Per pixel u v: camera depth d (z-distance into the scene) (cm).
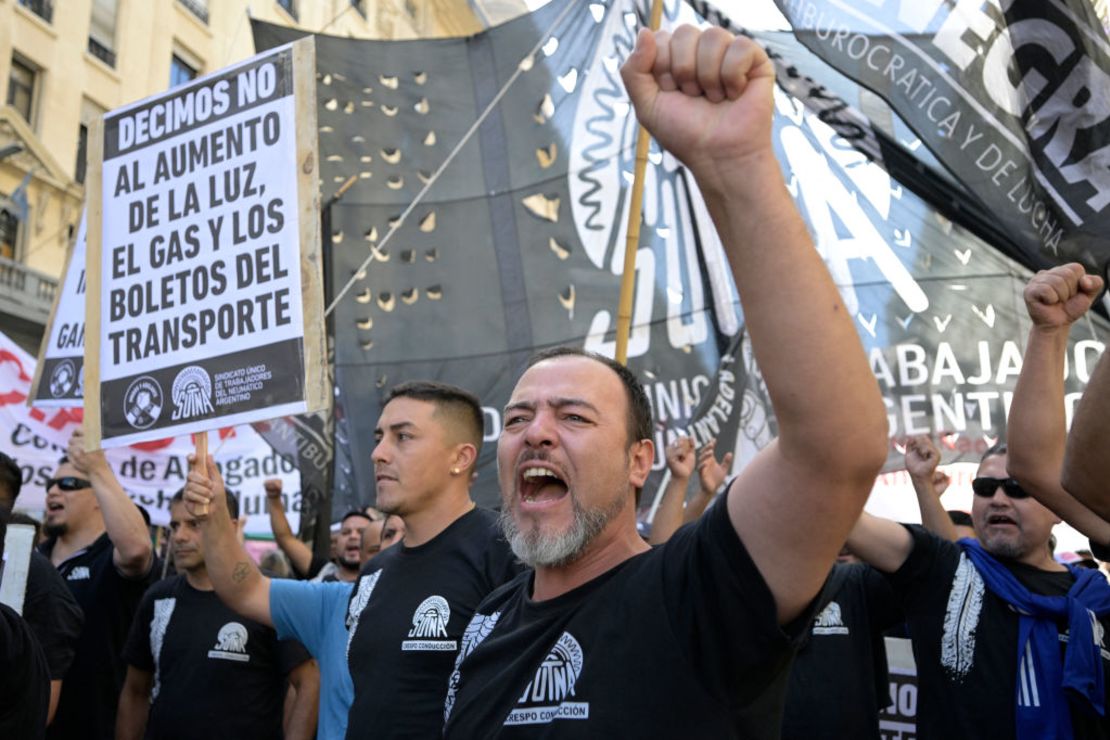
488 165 757
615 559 195
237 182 359
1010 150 429
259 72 360
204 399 355
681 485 411
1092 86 413
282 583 356
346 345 738
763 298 148
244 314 350
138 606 482
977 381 614
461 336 734
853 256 642
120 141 391
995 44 436
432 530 323
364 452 731
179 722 427
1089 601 328
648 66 150
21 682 265
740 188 146
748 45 145
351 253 749
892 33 455
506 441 203
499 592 218
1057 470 255
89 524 518
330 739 325
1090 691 312
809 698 387
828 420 147
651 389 689
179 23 2327
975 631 327
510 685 184
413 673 293
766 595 158
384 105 773
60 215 2080
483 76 772
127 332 378
